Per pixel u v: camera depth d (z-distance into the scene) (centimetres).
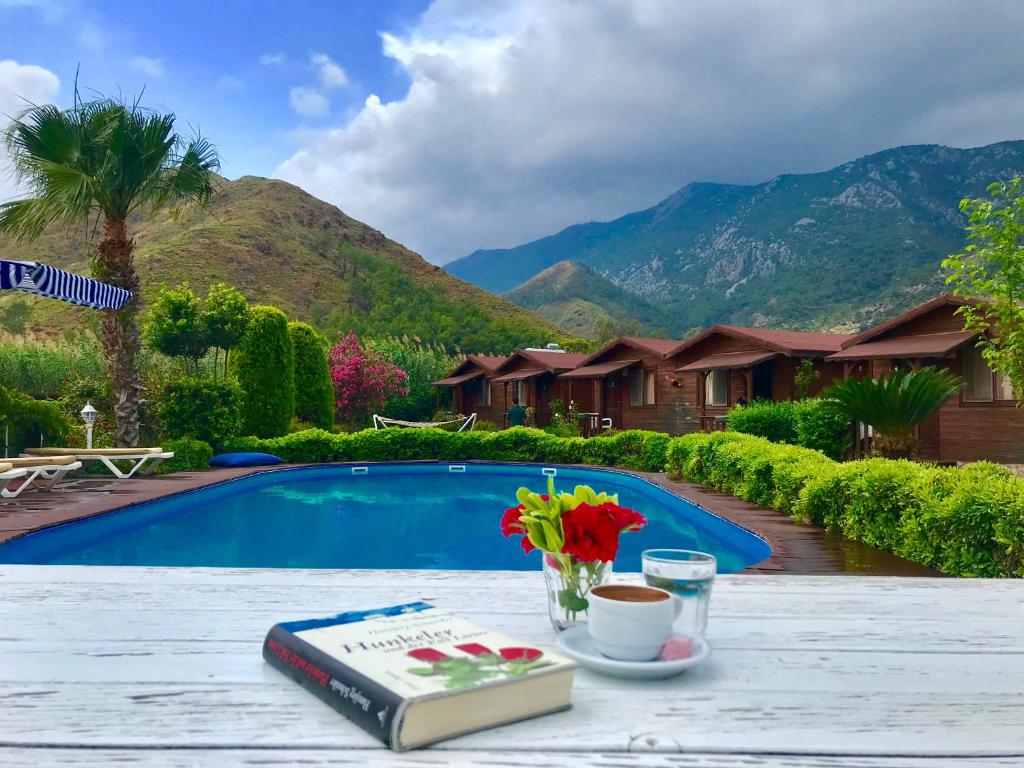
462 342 5988
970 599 154
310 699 92
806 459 753
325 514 934
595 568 119
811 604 149
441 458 1548
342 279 7288
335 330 5703
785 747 81
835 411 1052
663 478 1126
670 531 802
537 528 120
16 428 1083
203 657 110
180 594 152
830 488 648
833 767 77
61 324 4075
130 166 1119
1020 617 140
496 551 695
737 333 1877
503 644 95
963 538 459
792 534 632
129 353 1206
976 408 1373
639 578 150
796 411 1216
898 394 914
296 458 1474
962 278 816
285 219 7969
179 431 1352
